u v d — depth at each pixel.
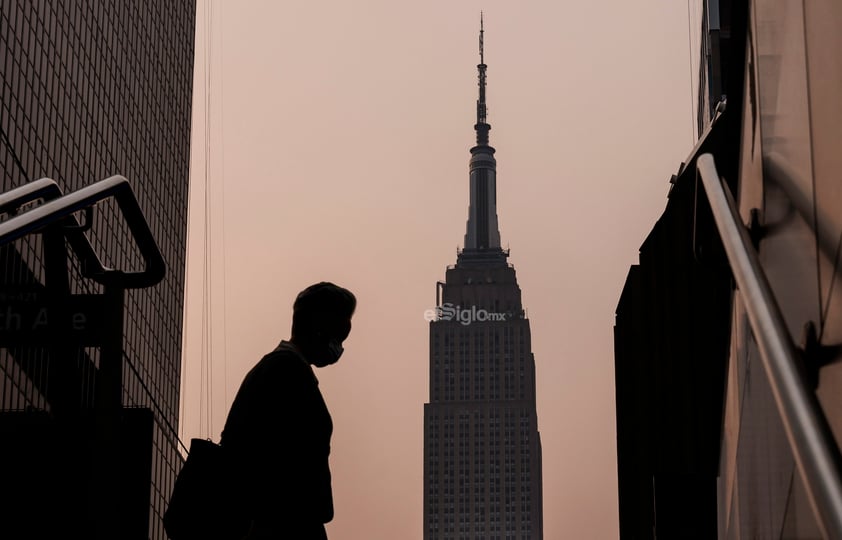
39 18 82.81
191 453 6.31
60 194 9.32
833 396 4.42
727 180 7.95
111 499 7.47
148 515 8.39
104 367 7.55
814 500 3.28
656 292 11.50
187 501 6.19
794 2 5.35
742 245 4.76
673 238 11.19
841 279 4.34
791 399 3.68
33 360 10.72
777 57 5.83
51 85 86.69
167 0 140.00
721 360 10.55
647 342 11.92
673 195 11.15
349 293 7.09
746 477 6.97
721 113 9.53
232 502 6.20
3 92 73.75
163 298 126.62
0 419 7.86
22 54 78.38
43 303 7.68
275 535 6.20
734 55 7.51
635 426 12.66
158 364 120.75
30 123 80.56
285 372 6.44
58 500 7.66
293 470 6.29
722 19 7.82
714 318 10.68
